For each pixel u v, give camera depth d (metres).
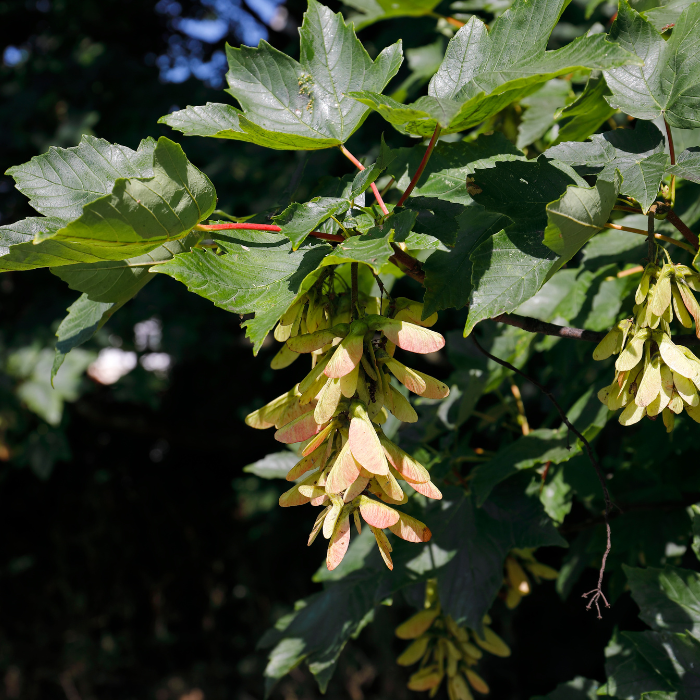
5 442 1.71
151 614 2.31
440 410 0.81
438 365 1.75
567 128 0.57
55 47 1.99
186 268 0.44
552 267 0.46
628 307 0.68
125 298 0.52
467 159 0.54
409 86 1.06
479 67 0.50
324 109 0.52
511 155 0.54
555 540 0.63
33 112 1.77
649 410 0.43
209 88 1.78
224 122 0.52
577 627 1.70
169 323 1.69
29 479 2.28
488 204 0.50
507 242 0.48
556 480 0.76
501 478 0.65
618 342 0.45
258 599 2.29
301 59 0.52
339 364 0.41
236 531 2.40
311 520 2.22
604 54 0.42
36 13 2.05
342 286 0.50
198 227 0.47
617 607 1.28
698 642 0.59
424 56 1.06
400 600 0.93
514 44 0.49
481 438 1.50
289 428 0.43
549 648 1.71
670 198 0.50
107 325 1.66
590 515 1.04
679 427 0.77
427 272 0.49
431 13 0.92
